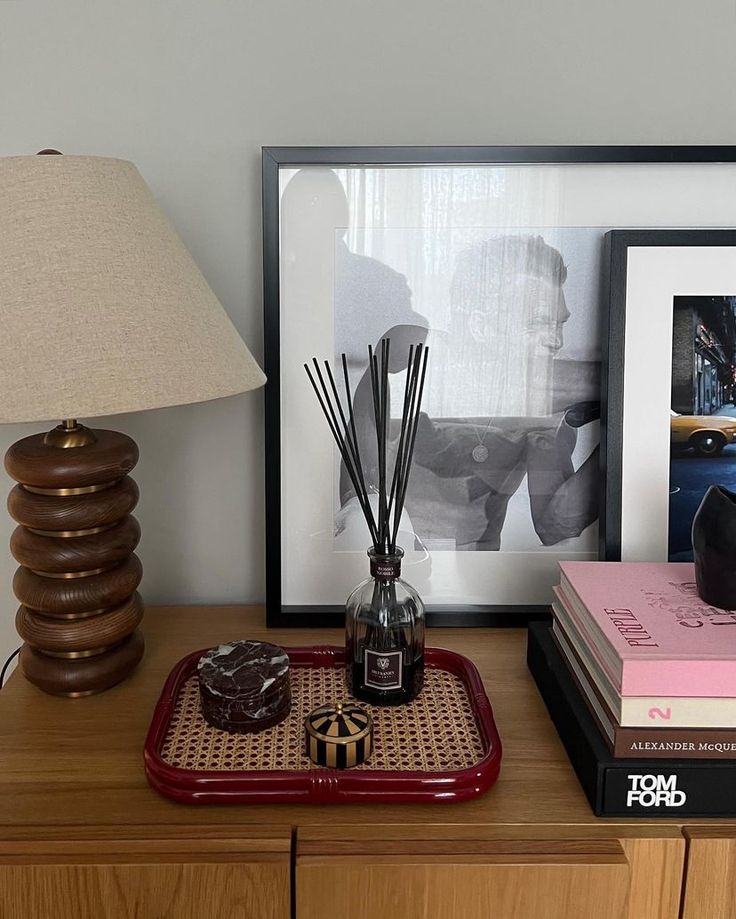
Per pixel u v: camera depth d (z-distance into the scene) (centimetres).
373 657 92
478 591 114
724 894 77
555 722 91
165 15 107
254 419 116
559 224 107
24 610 96
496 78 109
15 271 77
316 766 83
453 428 110
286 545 113
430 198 106
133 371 77
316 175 105
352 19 107
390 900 73
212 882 73
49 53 108
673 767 77
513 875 73
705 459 107
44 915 73
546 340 109
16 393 74
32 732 89
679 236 104
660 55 109
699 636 81
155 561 119
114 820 77
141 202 86
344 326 108
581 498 112
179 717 91
